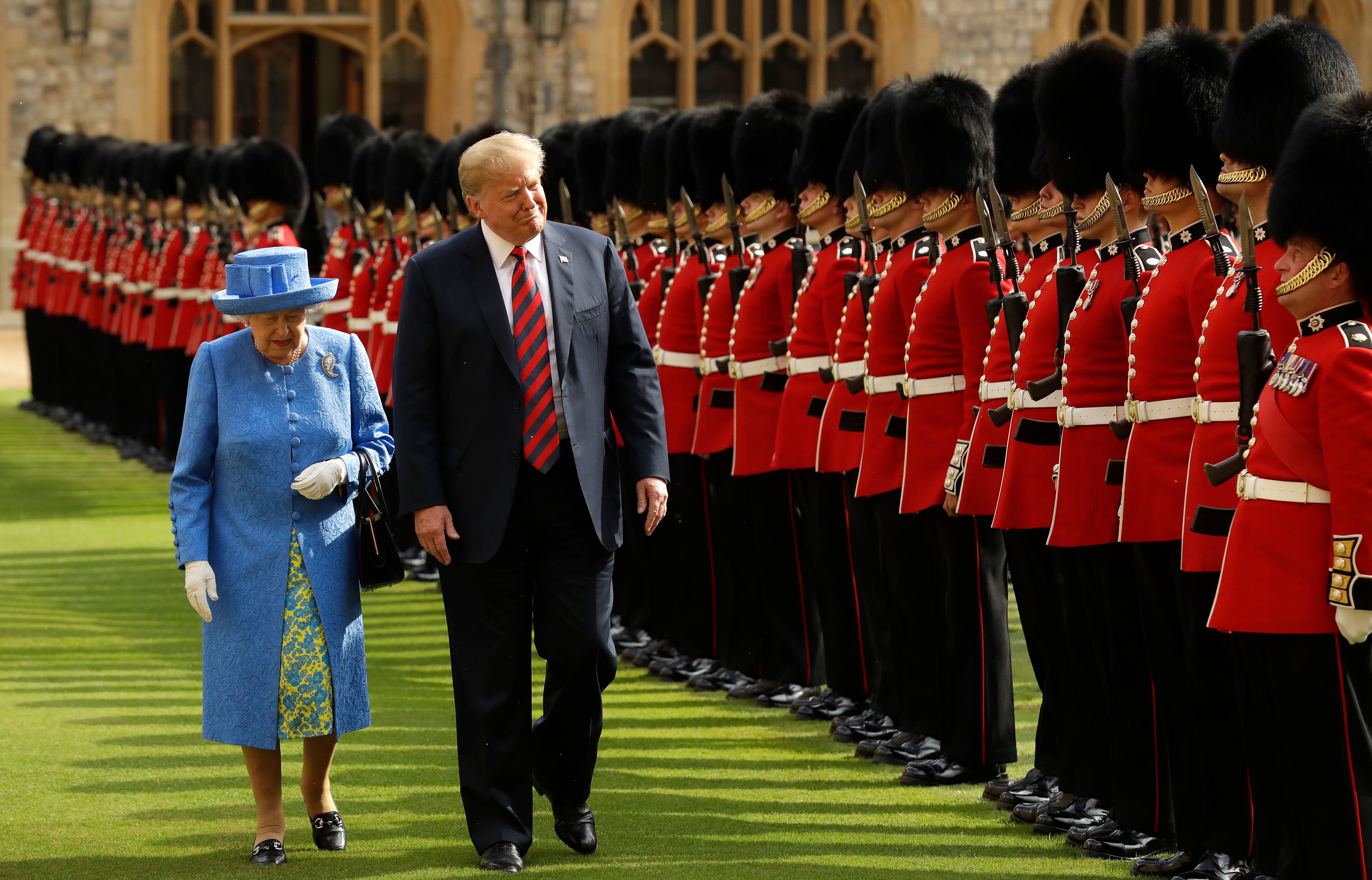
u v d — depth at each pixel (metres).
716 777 23.73
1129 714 20.12
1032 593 21.81
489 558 19.25
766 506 28.47
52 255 73.00
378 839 20.66
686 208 30.47
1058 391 21.17
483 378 19.48
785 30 110.62
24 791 22.64
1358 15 106.38
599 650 19.72
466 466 19.47
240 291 19.62
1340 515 15.80
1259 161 18.16
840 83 111.75
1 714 27.00
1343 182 16.00
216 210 53.78
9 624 34.22
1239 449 17.03
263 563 19.44
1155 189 19.83
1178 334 18.94
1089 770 20.97
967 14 109.44
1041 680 22.30
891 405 24.45
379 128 108.81
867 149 25.19
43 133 82.06
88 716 26.89
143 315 59.56
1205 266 18.52
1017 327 21.48
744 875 19.17
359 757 24.75
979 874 19.23
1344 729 16.66
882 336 24.56
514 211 19.41
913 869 19.47
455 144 41.44
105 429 66.50
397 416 19.69
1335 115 16.17
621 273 20.64
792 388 27.59
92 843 20.42
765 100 29.56
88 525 47.72
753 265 29.59
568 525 19.77
